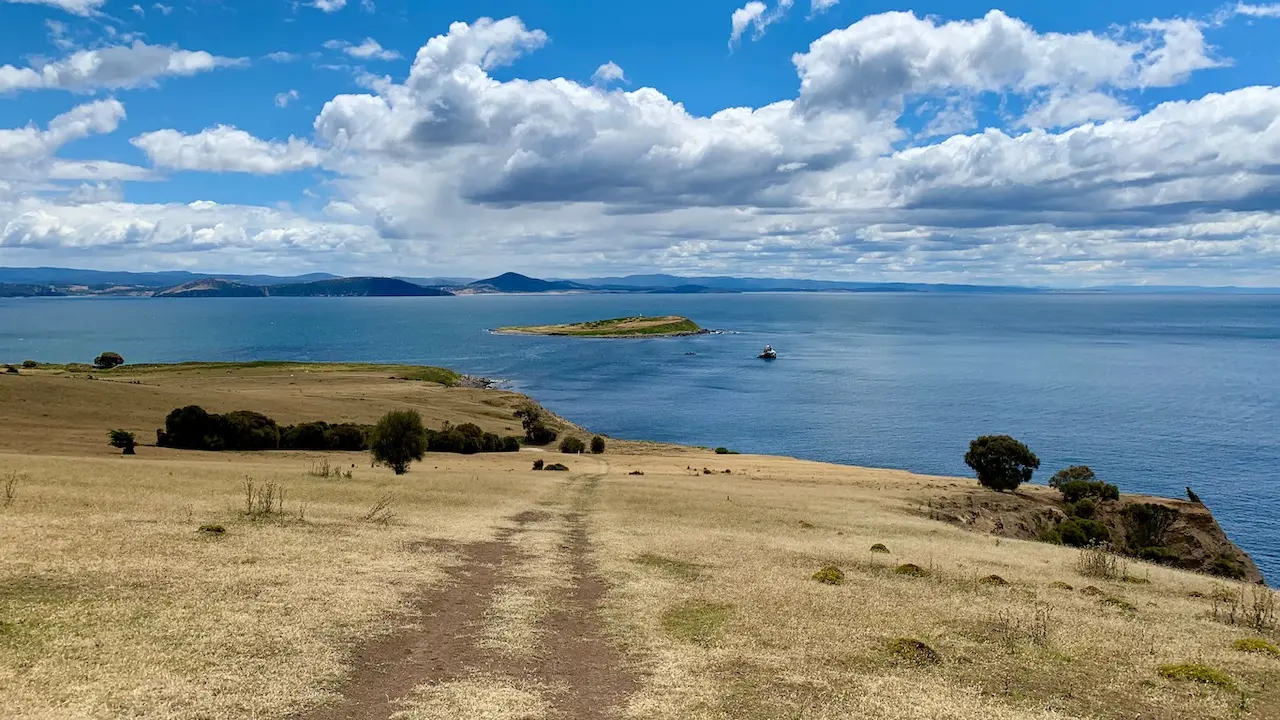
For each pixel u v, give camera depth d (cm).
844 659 1808
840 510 5059
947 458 12056
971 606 2405
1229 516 8712
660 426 14862
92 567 2044
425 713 1366
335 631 1756
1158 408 16425
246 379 16088
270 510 3238
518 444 10519
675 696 1520
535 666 1661
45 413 8450
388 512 3634
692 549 3152
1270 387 19575
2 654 1415
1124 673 1822
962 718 1476
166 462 5731
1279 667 1948
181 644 1570
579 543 3244
